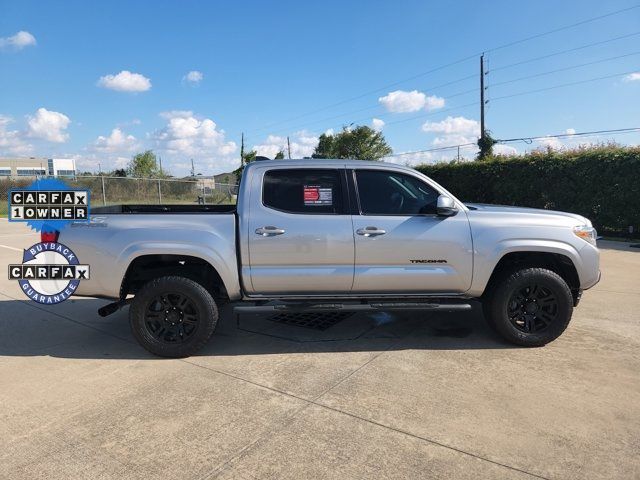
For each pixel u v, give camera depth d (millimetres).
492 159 18062
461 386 3664
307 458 2734
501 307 4457
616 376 3830
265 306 4395
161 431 3045
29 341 4824
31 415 3270
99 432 3039
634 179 13047
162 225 4285
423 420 3152
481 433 2980
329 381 3789
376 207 4465
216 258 4242
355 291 4480
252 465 2668
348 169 4504
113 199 23859
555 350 4441
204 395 3561
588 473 2574
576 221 4586
